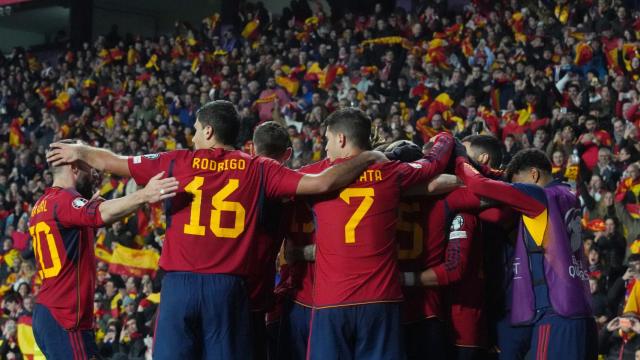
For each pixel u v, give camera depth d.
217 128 16.41
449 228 17.30
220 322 15.72
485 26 63.22
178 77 80.06
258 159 16.17
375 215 15.73
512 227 18.20
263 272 16.80
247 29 81.38
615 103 48.62
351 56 66.06
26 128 84.06
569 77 53.44
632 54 53.12
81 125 77.19
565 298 16.91
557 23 60.09
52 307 19.22
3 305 52.12
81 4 105.50
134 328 44.97
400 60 63.47
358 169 15.70
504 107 54.53
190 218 15.81
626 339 29.36
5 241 62.38
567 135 45.06
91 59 90.56
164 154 16.34
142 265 51.50
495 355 18.48
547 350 17.03
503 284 18.23
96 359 19.56
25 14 120.31
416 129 53.94
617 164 43.12
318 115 58.09
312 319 16.06
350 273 15.59
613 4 57.81
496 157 19.09
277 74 69.19
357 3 80.81
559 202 17.33
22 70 95.25
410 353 17.30
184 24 89.00
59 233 18.95
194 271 15.73
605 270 36.62
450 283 17.58
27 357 47.12
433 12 68.44
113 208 17.61
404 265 17.12
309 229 17.16
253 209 15.97
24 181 72.81
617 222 38.06
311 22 75.75
